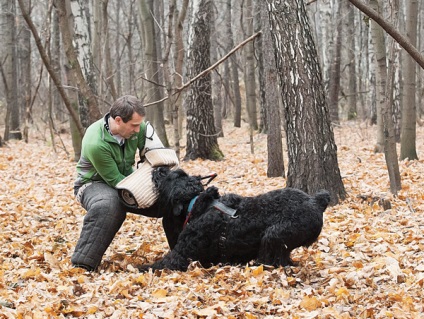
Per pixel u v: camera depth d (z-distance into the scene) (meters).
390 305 4.37
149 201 5.27
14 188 10.65
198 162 13.74
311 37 7.92
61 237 6.93
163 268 5.25
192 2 13.95
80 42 13.61
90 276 5.25
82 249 5.35
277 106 11.01
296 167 8.04
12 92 22.67
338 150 15.56
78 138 14.48
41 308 4.25
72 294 4.65
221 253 5.14
